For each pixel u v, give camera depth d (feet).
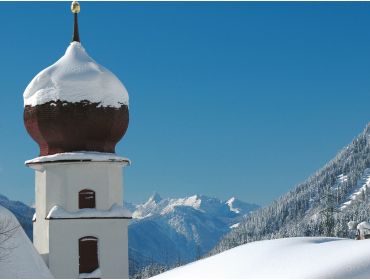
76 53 164.86
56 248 153.79
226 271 83.41
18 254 139.03
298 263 80.12
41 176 159.53
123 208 158.71
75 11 169.27
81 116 157.99
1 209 142.72
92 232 155.94
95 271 154.71
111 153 161.89
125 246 157.38
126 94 164.55
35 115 159.22
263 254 86.43
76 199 156.35
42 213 158.30
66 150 159.53
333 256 80.23
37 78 161.17
